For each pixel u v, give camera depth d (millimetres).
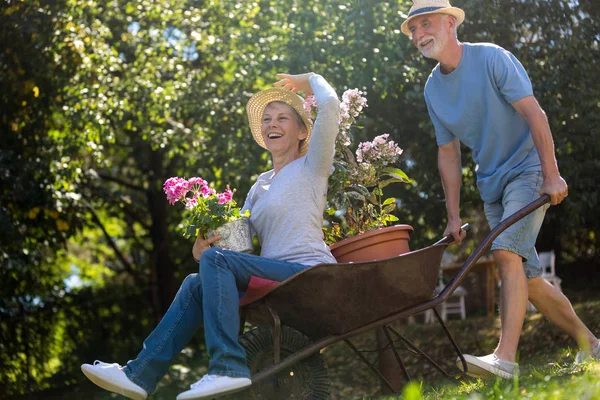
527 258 4180
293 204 3760
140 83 11586
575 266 11602
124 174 17250
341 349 10867
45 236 12180
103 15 12297
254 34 10594
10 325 13234
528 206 3996
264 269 3570
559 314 4363
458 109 4293
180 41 12914
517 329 4039
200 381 3355
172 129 11828
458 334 10047
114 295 16469
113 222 17875
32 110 11250
